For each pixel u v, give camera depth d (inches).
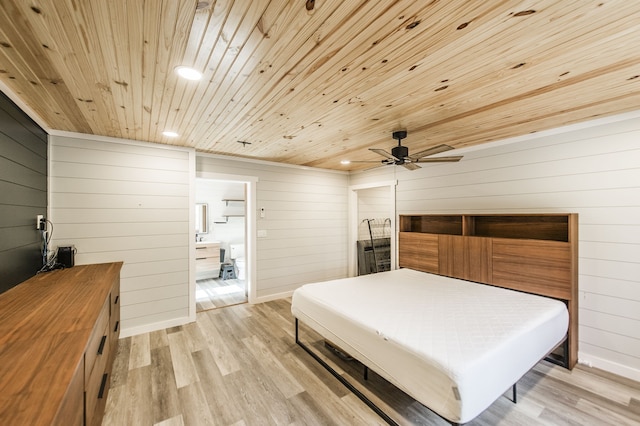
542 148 117.3
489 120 103.3
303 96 81.1
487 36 53.4
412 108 90.8
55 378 35.7
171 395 87.0
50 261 108.7
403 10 45.9
